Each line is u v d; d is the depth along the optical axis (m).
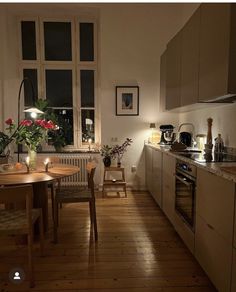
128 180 4.73
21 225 1.95
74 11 4.57
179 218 2.68
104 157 4.55
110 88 4.58
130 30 4.51
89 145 4.89
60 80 4.86
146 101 4.62
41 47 4.75
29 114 4.80
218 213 1.77
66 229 2.96
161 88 4.42
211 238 1.88
